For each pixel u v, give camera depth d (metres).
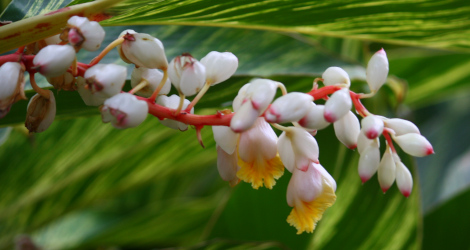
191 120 0.75
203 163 1.41
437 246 1.34
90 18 0.77
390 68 1.75
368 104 1.21
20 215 1.33
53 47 0.72
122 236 1.51
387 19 0.88
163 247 1.60
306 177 0.76
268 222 1.21
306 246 1.19
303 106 0.71
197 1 0.81
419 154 0.74
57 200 1.34
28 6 0.85
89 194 1.37
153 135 1.25
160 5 0.80
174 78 0.74
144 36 0.75
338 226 1.17
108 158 1.28
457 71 1.75
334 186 0.77
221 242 1.01
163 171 1.40
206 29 1.11
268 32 1.18
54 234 1.67
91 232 1.68
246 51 1.14
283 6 0.84
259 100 0.72
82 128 1.23
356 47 1.53
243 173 0.78
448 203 1.36
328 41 1.52
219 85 0.93
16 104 0.87
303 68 1.12
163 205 1.67
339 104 0.71
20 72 0.72
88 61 0.93
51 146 1.23
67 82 0.75
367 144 0.75
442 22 0.89
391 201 1.15
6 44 0.75
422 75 1.78
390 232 1.17
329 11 0.85
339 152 1.16
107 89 0.72
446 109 2.19
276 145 0.77
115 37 0.96
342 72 0.76
